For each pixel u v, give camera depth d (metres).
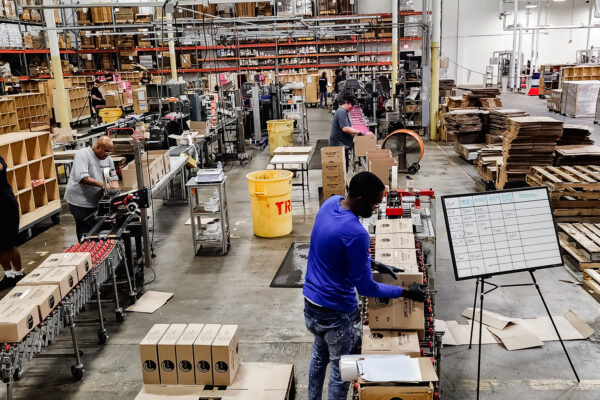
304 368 3.96
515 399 3.52
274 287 5.46
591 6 29.36
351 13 22.39
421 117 14.46
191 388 3.42
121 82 20.17
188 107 11.48
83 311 5.07
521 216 3.50
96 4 9.54
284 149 9.16
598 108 15.99
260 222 6.94
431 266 3.90
